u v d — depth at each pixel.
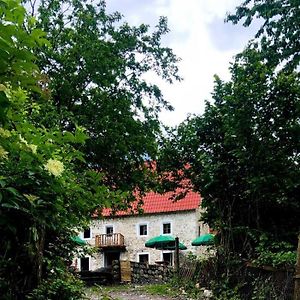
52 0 21.61
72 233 5.14
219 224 12.65
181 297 14.20
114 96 22.00
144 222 37.88
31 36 1.71
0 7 1.65
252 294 10.94
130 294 16.98
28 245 2.74
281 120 11.97
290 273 9.70
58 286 4.21
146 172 21.20
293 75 12.31
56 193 2.52
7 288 2.87
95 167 20.88
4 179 2.24
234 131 11.96
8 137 2.22
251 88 11.97
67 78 20.64
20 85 1.87
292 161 11.99
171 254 36.38
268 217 12.46
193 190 13.72
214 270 12.79
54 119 6.24
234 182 12.62
